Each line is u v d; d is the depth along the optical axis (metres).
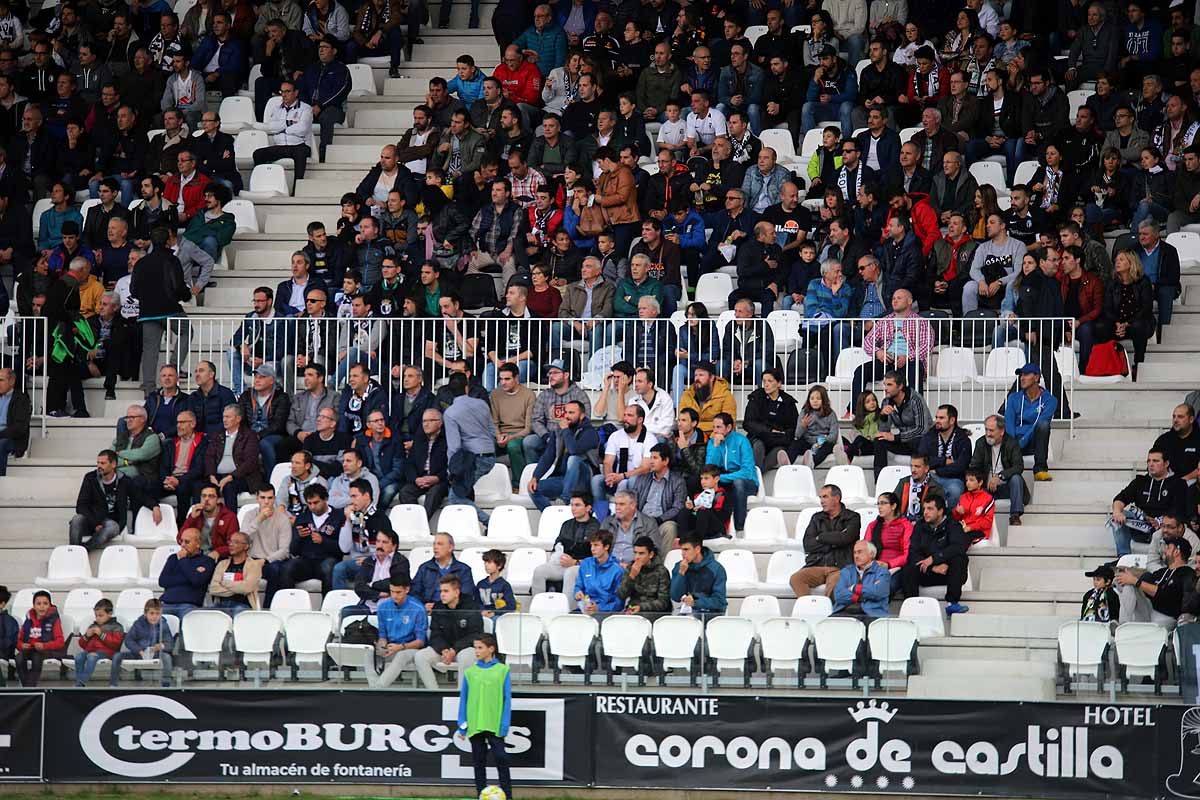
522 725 56.94
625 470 69.12
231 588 63.97
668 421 70.19
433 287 77.94
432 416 69.94
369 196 84.69
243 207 87.56
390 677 57.47
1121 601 61.12
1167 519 61.12
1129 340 76.88
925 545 63.94
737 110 88.81
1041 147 85.44
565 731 56.84
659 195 83.44
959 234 78.19
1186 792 54.62
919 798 55.72
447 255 81.50
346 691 57.53
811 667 56.41
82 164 91.00
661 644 56.88
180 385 78.44
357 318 75.31
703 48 90.31
